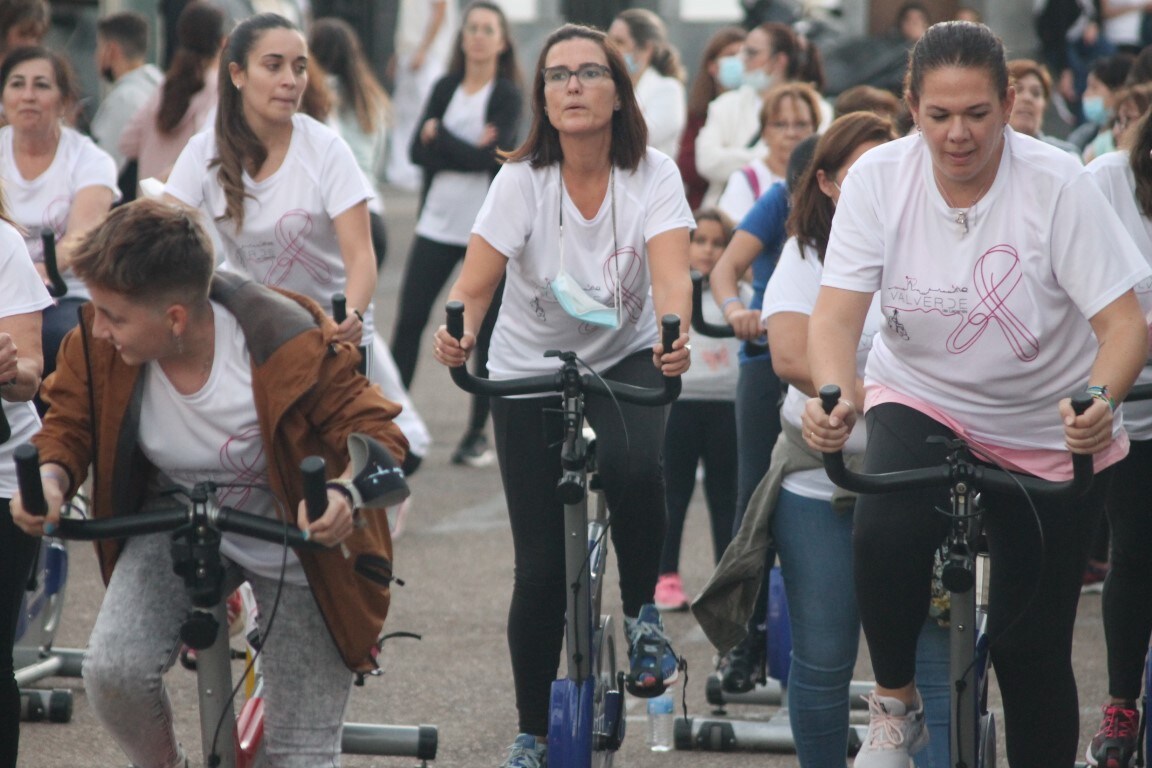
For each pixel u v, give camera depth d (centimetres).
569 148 1212
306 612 989
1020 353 997
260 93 1518
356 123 2578
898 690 1029
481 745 1482
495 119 2559
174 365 954
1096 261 966
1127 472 1320
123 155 2388
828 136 1218
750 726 1480
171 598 973
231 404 954
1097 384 943
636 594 1255
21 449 841
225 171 1542
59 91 1734
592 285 1228
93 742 1476
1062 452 1030
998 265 984
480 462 2742
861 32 4434
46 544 1614
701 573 2111
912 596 997
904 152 1009
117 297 898
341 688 1005
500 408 1266
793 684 1209
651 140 2628
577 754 1145
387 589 997
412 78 5734
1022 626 1034
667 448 1859
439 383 3462
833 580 1193
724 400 1825
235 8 3081
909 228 1000
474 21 2569
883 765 1002
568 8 6028
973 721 973
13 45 2366
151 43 4106
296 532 880
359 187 1549
